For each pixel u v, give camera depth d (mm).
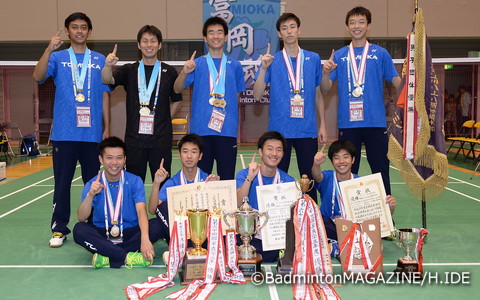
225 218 3953
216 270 3811
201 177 4656
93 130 5043
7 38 15711
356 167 5391
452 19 15797
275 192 4133
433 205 6980
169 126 5199
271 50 15430
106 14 15656
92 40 15742
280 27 5137
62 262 4422
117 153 4336
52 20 15664
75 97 4969
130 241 4367
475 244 4949
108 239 4414
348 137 5340
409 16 15641
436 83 5129
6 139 12977
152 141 5066
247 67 14961
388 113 15164
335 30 15742
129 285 3773
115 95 16562
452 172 10172
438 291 3639
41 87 16859
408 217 6227
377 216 4410
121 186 4523
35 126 16625
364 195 4414
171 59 15820
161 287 3701
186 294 3533
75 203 7309
